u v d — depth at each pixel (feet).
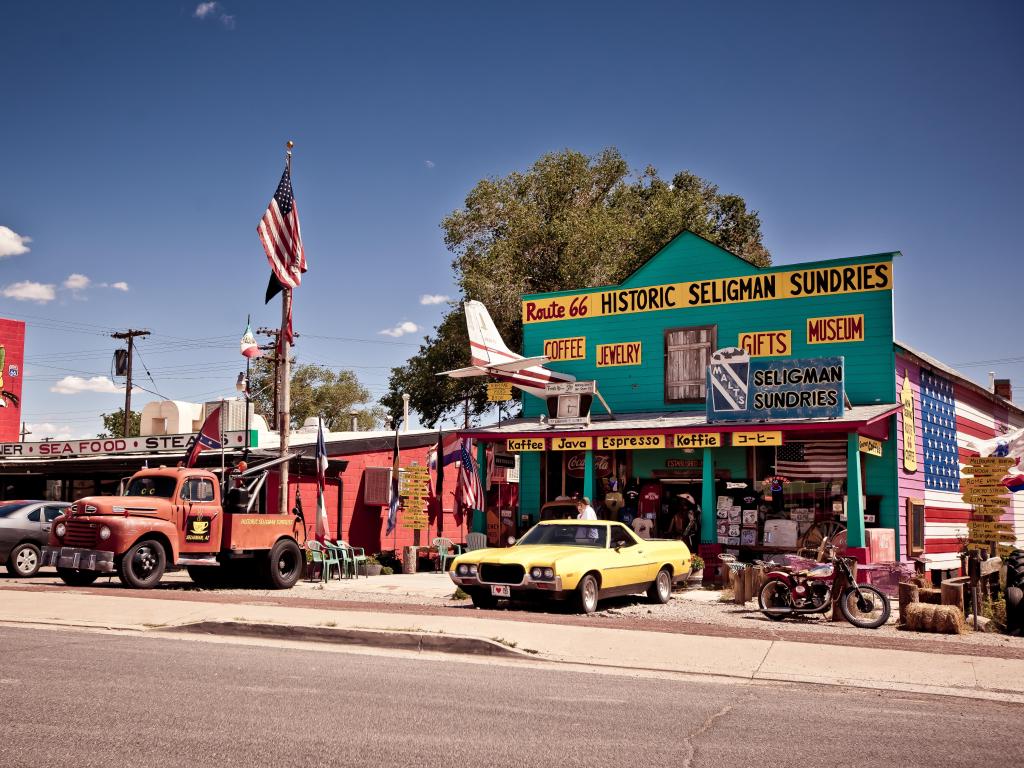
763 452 70.90
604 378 80.02
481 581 49.01
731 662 33.68
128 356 167.84
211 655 32.99
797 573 46.96
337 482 90.94
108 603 46.80
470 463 82.02
